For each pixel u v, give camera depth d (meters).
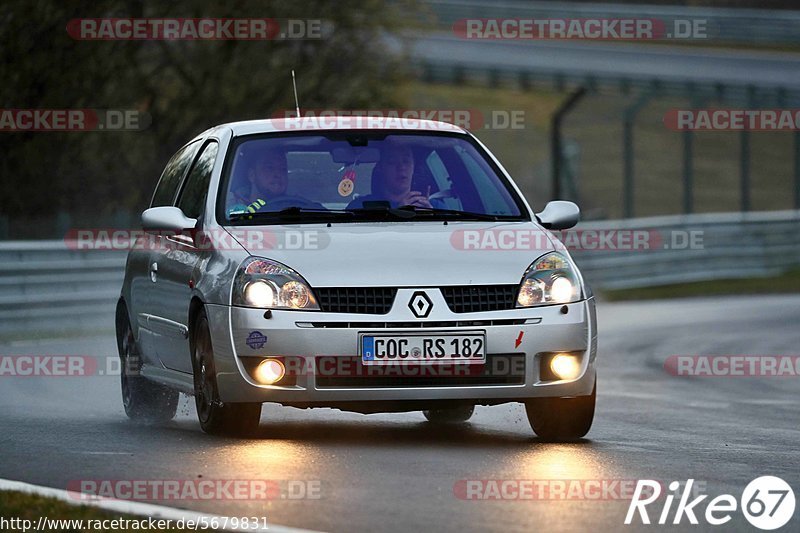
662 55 198.75
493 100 199.00
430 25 108.38
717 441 29.44
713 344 61.22
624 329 69.25
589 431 31.02
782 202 163.12
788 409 38.25
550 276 26.92
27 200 91.25
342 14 103.56
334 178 28.92
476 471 23.27
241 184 28.73
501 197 29.41
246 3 98.50
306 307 25.92
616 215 154.38
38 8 89.44
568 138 187.00
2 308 61.03
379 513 19.41
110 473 22.81
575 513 19.64
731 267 106.62
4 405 35.50
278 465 23.61
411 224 28.03
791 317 76.50
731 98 150.50
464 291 26.30
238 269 26.50
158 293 30.28
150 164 96.75
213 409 27.06
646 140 189.38
